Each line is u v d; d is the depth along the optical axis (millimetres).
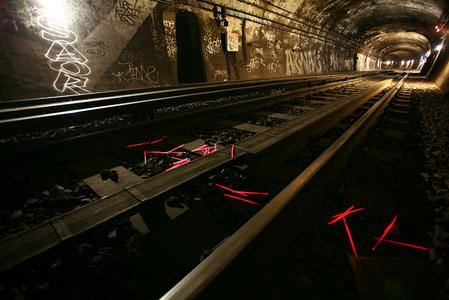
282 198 1719
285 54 17688
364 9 23172
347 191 2410
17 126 3404
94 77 7945
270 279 1393
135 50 8922
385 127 4824
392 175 2758
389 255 1639
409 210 2098
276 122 4949
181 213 2127
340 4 19500
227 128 4625
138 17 8844
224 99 7941
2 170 2689
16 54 6324
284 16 15797
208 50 11633
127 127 3773
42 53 6781
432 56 28453
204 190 2430
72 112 3912
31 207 2240
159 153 3455
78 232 1563
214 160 2594
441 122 5137
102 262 1618
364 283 1391
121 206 1806
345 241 1767
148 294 1414
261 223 1459
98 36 7898
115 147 3650
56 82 7125
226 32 12336
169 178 2197
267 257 1448
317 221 1968
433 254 1622
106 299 1392
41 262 1455
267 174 2893
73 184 2662
